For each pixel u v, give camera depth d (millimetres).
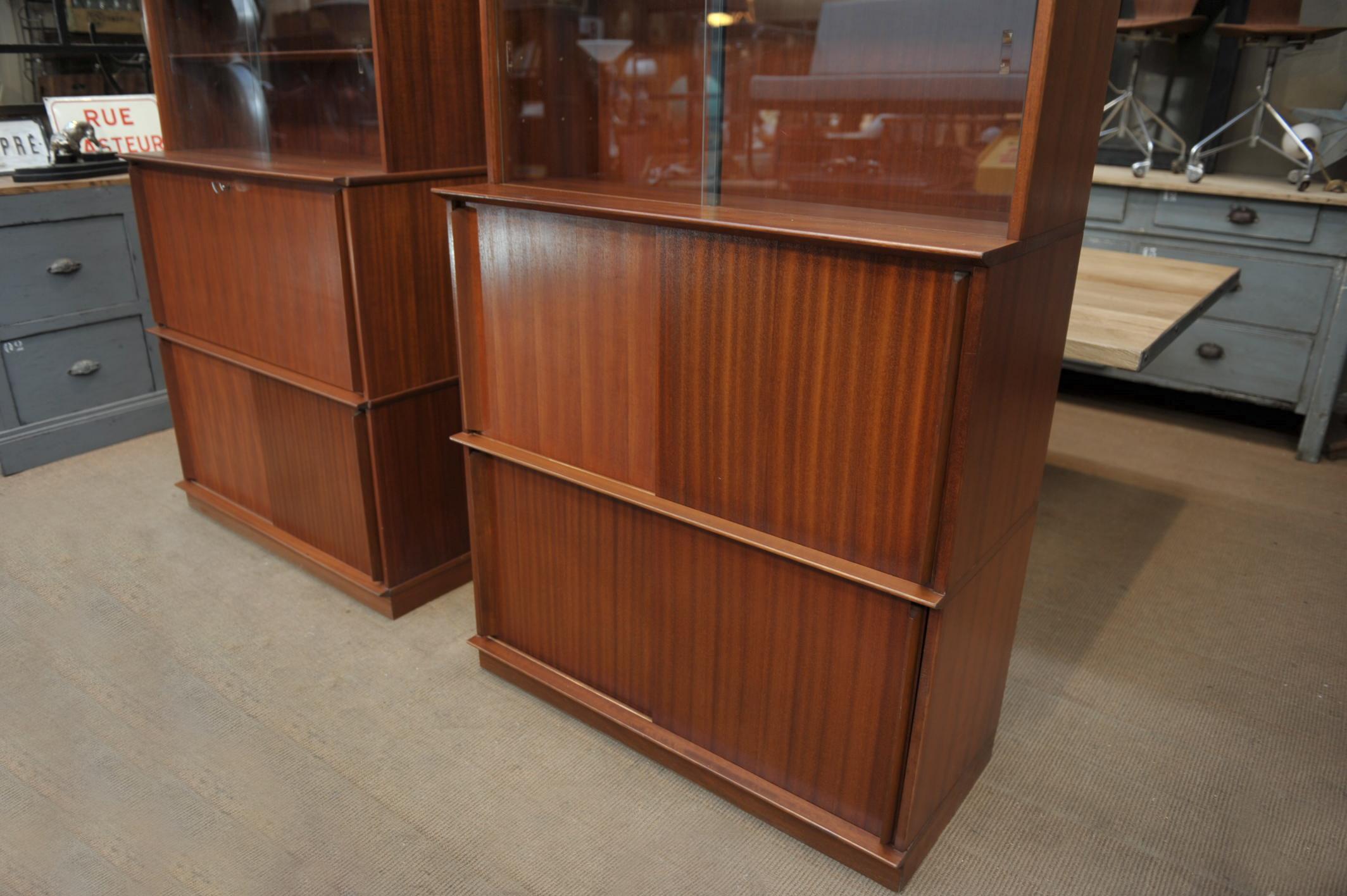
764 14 1531
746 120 1599
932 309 1214
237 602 2350
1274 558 2635
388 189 2041
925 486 1293
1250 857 1620
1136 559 2625
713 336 1445
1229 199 3355
